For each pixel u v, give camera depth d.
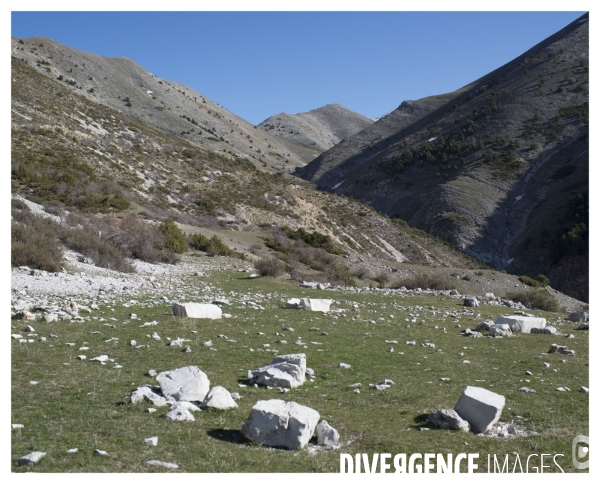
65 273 23.92
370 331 16.41
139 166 69.69
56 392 8.43
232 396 8.66
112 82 192.00
